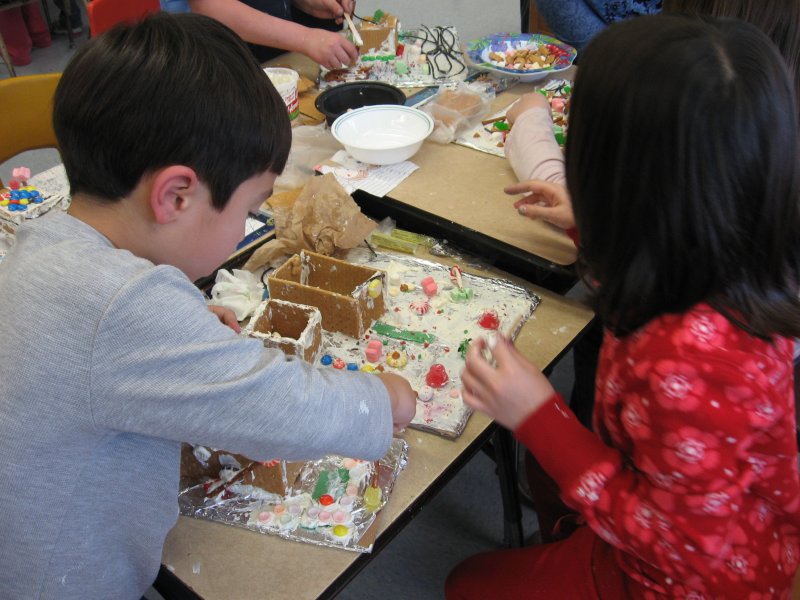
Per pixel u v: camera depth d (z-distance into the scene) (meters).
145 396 0.61
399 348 0.98
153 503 0.71
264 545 0.76
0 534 0.65
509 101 1.62
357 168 1.34
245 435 0.63
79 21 3.78
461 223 1.16
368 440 0.71
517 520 1.30
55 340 0.60
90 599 0.70
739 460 0.62
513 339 1.00
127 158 0.63
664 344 0.63
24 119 1.47
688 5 0.98
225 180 0.67
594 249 0.68
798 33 0.93
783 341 0.66
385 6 4.07
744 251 0.61
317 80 1.74
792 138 0.58
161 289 0.62
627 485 0.71
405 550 1.49
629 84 0.58
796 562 0.78
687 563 0.66
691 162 0.57
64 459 0.64
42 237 0.65
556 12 2.07
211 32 0.67
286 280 1.02
